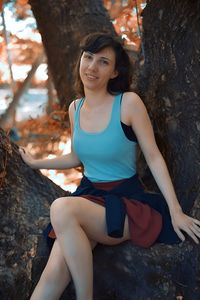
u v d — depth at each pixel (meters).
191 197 2.96
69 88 4.61
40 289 2.58
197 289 2.64
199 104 2.96
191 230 2.64
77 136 2.86
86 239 2.58
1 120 8.21
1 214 2.99
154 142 2.80
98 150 2.80
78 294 2.58
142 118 2.78
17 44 8.68
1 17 8.12
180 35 3.00
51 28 4.64
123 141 2.79
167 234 2.73
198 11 2.92
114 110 2.79
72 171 7.10
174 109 3.03
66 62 4.59
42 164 3.19
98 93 2.83
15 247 2.91
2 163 3.07
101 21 4.57
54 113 5.34
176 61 3.02
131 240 2.74
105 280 2.72
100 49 2.77
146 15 3.16
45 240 2.80
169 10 3.02
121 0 6.05
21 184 3.13
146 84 3.16
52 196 3.23
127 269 2.70
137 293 2.68
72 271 2.56
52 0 4.59
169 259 2.67
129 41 5.66
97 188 2.84
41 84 9.70
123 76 2.85
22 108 10.02
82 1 4.59
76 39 4.50
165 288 2.65
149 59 3.16
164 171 2.76
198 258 2.63
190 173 2.99
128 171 2.86
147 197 2.85
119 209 2.68
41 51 8.54
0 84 9.46
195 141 2.97
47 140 6.60
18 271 2.85
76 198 2.64
